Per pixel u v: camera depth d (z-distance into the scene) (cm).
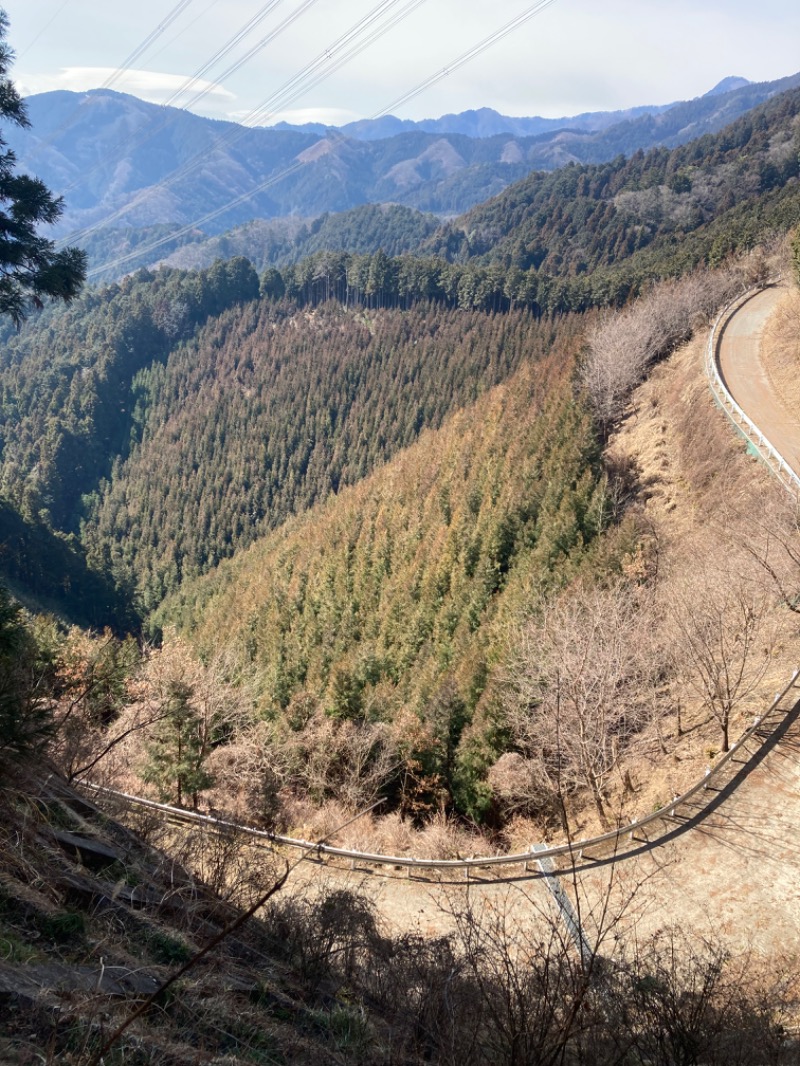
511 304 16788
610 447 5731
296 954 1061
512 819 2742
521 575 4438
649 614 2992
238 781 2741
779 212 10556
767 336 6016
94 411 18812
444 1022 838
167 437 18262
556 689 2509
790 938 1775
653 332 6712
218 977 900
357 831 2616
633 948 1720
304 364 18225
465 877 2191
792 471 3834
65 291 1745
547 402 6950
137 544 15450
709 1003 977
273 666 5003
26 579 10775
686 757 2502
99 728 2497
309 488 15650
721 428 4734
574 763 2536
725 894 1939
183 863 1159
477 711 3112
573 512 4691
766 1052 927
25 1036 665
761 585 2773
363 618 5812
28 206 1658
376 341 17812
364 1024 895
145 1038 726
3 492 12569
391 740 3047
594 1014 871
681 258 11850
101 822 1308
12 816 1060
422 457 8625
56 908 903
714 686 2462
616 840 2198
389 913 2019
